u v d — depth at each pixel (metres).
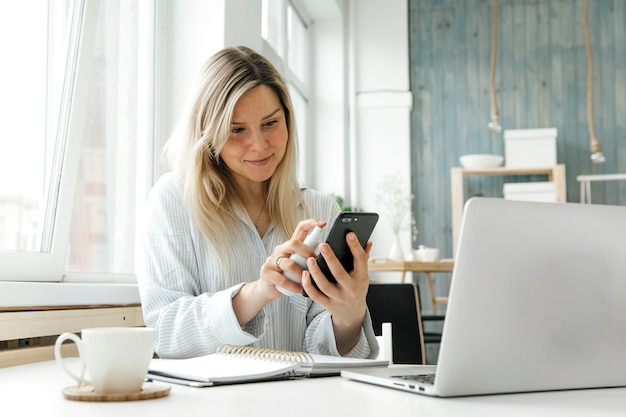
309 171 5.78
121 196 2.34
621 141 5.96
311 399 0.90
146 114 2.54
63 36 1.91
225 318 1.32
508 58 6.14
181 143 1.62
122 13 2.35
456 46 6.18
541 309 0.96
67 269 2.01
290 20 5.27
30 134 1.80
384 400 0.90
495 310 0.93
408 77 6.09
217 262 1.57
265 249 1.65
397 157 5.96
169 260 1.54
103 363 0.89
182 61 2.70
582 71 6.04
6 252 1.66
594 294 1.00
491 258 0.92
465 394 0.94
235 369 1.09
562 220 0.97
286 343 1.59
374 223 1.26
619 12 6.03
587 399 0.93
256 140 1.55
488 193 6.11
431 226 6.11
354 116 5.99
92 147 2.14
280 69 4.71
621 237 1.01
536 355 0.97
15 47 1.72
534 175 6.03
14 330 1.45
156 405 0.85
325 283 1.25
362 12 6.11
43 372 1.21
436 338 4.07
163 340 1.40
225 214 1.61
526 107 6.08
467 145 6.12
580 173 6.00
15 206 1.74
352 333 1.41
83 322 1.74
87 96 1.95
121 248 2.34
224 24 2.70
